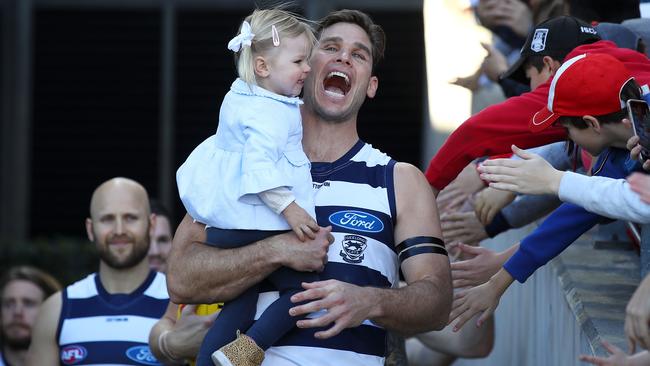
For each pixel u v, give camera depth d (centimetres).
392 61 3206
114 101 3316
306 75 981
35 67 3294
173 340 1203
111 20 3300
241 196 949
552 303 1276
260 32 971
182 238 1005
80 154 3312
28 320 1767
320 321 909
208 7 3297
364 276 967
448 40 2628
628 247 1297
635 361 818
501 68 1450
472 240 1310
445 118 2661
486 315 1095
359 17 1044
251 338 941
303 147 1023
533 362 1436
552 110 968
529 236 1070
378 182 994
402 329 946
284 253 942
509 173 944
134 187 1434
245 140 960
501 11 1561
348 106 1015
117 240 1405
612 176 980
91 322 1390
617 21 1353
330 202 987
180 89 3312
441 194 1398
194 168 978
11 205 3294
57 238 3081
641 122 902
